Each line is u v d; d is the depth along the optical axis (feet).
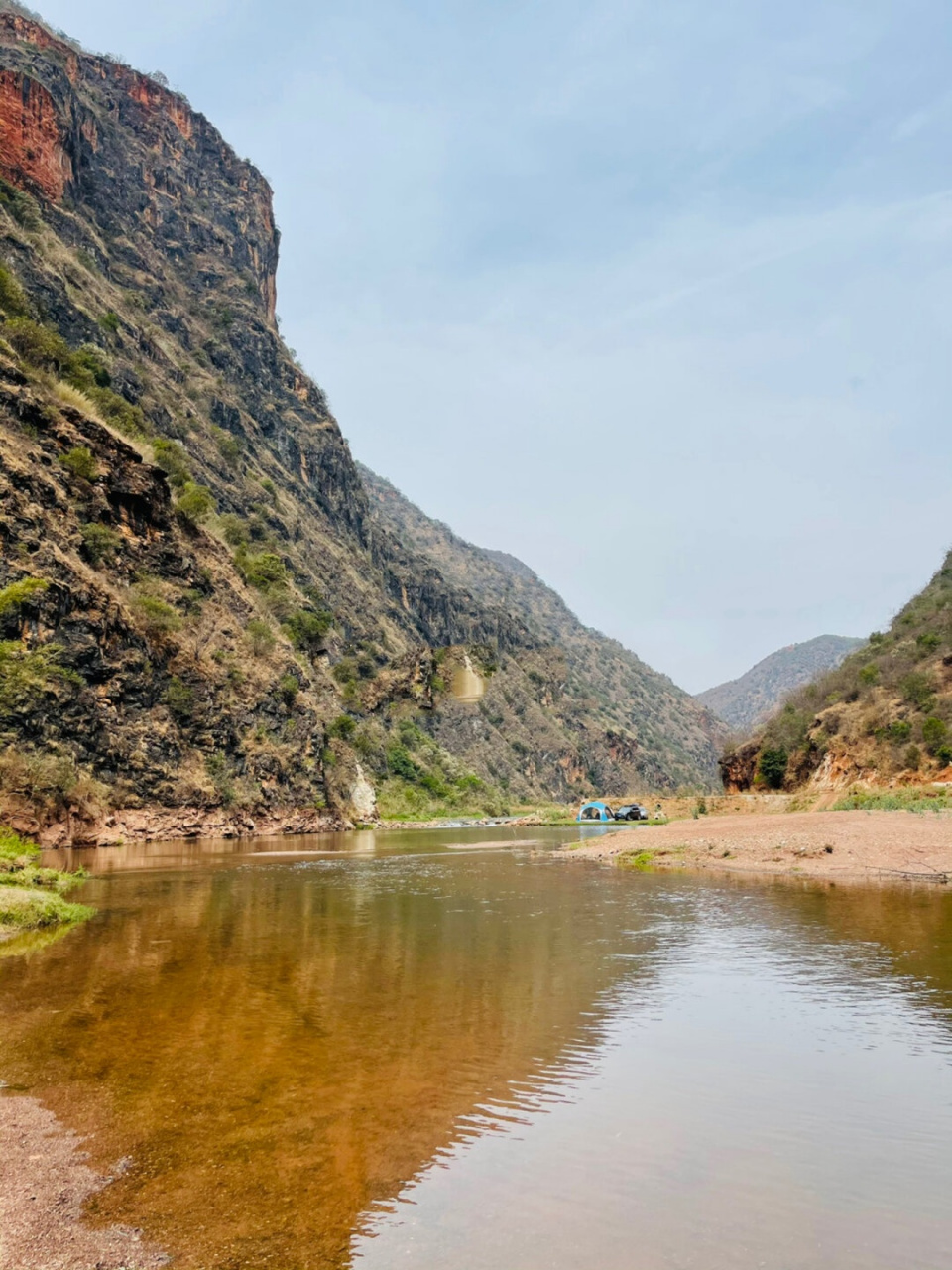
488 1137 30.09
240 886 106.22
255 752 234.99
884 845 130.00
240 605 272.51
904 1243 23.13
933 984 52.95
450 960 60.03
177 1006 46.62
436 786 451.12
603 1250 22.67
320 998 48.96
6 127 376.48
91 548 194.49
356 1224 23.98
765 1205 25.38
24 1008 45.80
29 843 135.74
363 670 498.28
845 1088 35.19
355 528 646.33
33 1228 23.50
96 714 170.81
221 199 645.10
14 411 189.47
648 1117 32.07
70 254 378.32
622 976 55.21
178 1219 24.21
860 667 370.32
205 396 477.36
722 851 138.82
